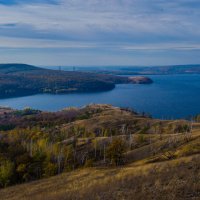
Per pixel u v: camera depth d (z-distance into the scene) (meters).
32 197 54.97
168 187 30.92
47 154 117.50
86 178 60.94
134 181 38.84
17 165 113.31
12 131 163.25
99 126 185.25
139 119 193.38
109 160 103.94
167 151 88.38
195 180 31.72
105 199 33.69
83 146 132.38
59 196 46.53
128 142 125.69
